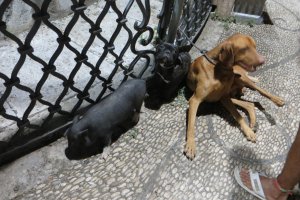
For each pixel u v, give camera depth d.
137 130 2.57
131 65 2.64
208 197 2.21
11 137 2.21
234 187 2.28
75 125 2.19
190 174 2.32
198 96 2.60
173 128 2.62
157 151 2.44
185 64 2.61
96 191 2.16
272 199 2.20
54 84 2.65
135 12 3.56
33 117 2.33
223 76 2.54
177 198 2.18
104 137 2.30
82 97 2.40
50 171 2.24
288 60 3.53
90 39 2.20
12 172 2.15
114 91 2.43
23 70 2.73
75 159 2.33
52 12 3.27
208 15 3.74
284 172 2.07
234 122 2.73
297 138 1.89
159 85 2.71
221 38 3.64
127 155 2.39
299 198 2.30
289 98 3.08
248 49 2.46
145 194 2.18
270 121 2.80
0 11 1.71
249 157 2.50
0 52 2.88
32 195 2.11
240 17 4.04
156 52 2.48
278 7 4.42
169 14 2.64
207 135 2.61
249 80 2.85
